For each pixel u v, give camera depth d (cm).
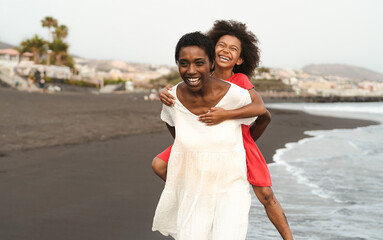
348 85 10488
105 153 643
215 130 209
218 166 210
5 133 824
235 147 213
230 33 272
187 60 195
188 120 213
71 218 322
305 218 343
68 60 6675
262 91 8688
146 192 407
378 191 439
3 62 6944
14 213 331
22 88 4147
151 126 1137
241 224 205
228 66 271
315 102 5175
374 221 334
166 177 244
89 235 286
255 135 257
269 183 235
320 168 579
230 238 198
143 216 331
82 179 457
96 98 2983
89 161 568
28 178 455
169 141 821
